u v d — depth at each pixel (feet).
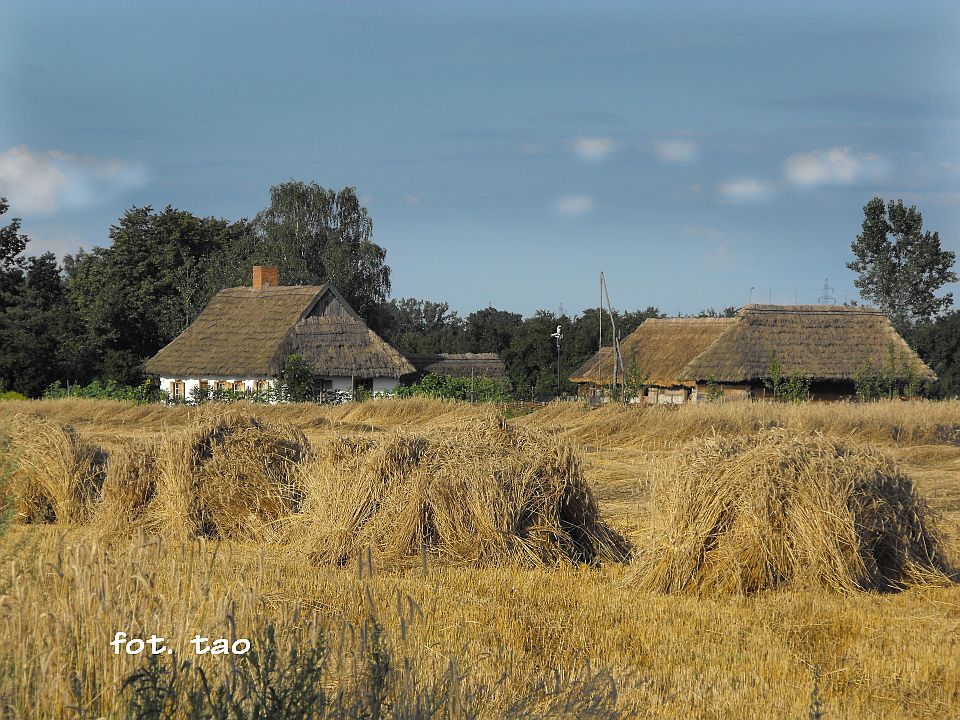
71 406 397.39
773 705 80.89
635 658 93.91
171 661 68.28
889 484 131.95
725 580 122.93
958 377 615.16
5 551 88.63
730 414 293.43
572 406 335.88
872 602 117.70
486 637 97.91
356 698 65.87
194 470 159.84
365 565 137.08
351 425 354.13
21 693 67.05
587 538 145.28
